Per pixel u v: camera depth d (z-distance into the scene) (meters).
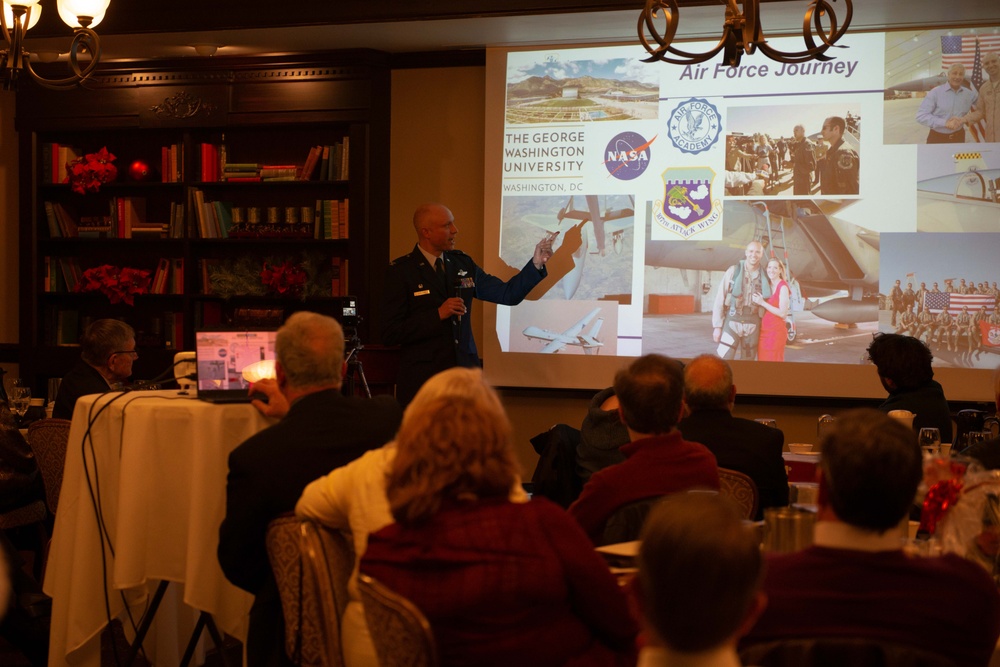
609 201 6.21
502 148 6.34
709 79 6.09
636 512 2.36
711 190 6.08
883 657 1.32
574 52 6.25
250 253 6.85
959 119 5.79
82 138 7.07
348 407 2.44
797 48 5.95
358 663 1.92
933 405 3.98
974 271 5.77
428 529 1.60
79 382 4.07
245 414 2.72
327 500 2.04
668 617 1.04
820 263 5.95
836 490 1.44
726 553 1.03
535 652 1.58
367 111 6.41
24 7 4.01
